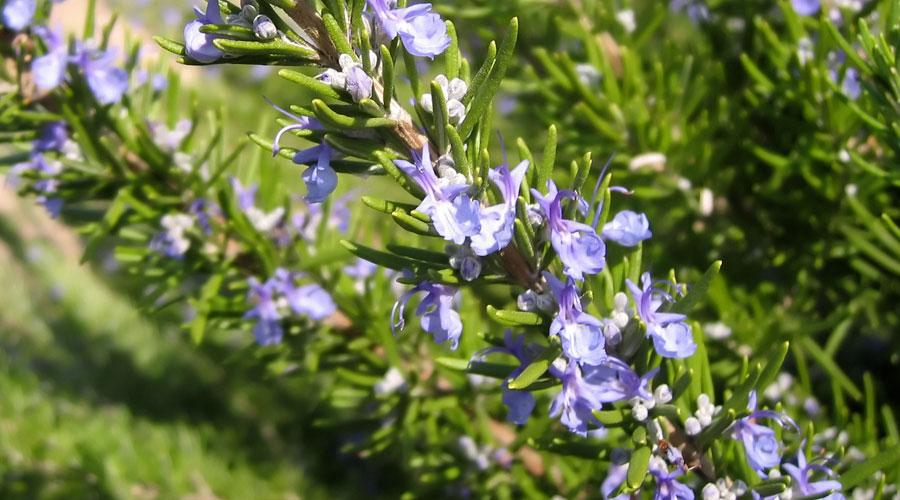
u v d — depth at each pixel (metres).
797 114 0.48
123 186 0.45
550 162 0.32
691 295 0.32
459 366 0.36
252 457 0.69
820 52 0.43
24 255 1.04
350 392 0.47
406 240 0.48
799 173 0.49
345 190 0.47
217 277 0.45
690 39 0.61
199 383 0.81
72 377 0.80
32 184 0.46
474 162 0.32
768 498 0.33
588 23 0.52
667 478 0.32
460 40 0.58
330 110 0.30
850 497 0.42
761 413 0.33
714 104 0.52
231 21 0.31
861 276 0.50
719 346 0.47
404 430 0.47
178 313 0.83
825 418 0.49
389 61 0.30
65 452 0.61
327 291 0.47
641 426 0.33
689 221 0.51
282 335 0.46
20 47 0.43
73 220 0.48
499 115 0.68
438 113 0.31
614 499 0.38
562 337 0.31
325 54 0.31
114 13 0.43
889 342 0.53
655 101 0.49
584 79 0.50
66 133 0.44
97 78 0.43
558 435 0.39
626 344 0.33
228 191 0.46
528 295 0.32
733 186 0.52
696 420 0.33
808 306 0.49
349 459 0.73
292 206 0.48
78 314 0.87
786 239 0.51
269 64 0.31
